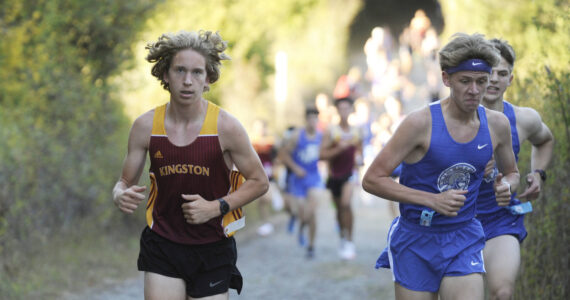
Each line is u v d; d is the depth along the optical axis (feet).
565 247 39.70
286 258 79.00
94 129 78.43
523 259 41.75
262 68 175.42
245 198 30.35
